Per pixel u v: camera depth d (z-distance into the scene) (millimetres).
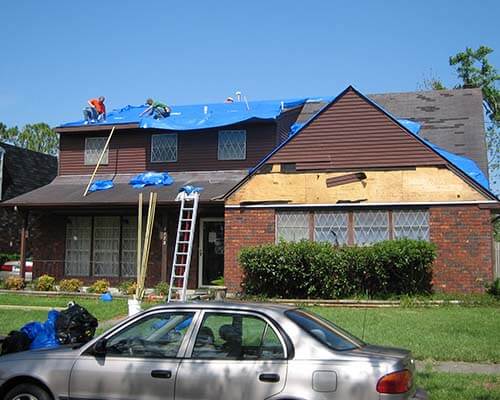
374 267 16969
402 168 17953
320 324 6395
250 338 6051
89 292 19531
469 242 17219
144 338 6375
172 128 22484
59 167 24703
